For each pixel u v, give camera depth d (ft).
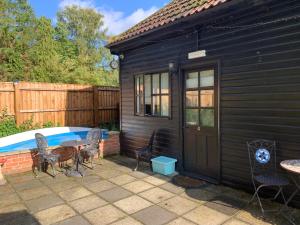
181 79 17.57
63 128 26.18
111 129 28.66
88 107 30.37
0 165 16.61
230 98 14.47
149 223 10.93
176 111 18.11
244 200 13.01
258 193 13.42
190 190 14.52
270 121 12.73
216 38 15.07
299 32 11.54
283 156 12.32
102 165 20.10
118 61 24.02
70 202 13.23
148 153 18.93
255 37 13.16
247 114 13.69
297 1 11.53
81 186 15.51
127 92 23.13
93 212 12.07
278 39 12.27
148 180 16.39
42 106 26.50
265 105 12.89
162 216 11.52
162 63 19.07
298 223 10.66
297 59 11.65
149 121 20.70
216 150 15.61
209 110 16.03
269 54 12.62
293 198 12.01
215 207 12.30
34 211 12.28
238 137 14.19
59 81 54.75
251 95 13.46
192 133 17.24
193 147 17.24
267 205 12.39
